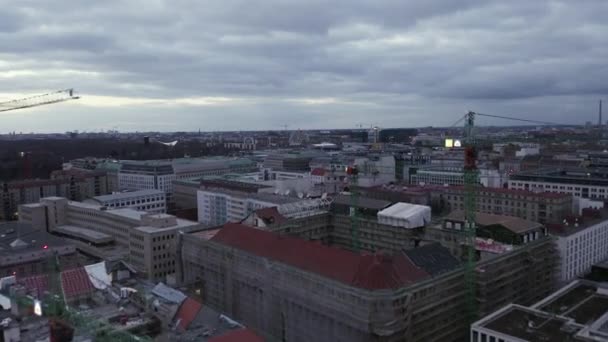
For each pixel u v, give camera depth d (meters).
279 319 154.25
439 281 137.00
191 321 110.38
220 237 181.25
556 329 112.69
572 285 142.88
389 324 124.12
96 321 100.19
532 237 171.62
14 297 107.06
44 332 93.56
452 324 141.75
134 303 119.06
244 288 168.25
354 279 131.75
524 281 165.12
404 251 144.88
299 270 145.25
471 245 147.25
